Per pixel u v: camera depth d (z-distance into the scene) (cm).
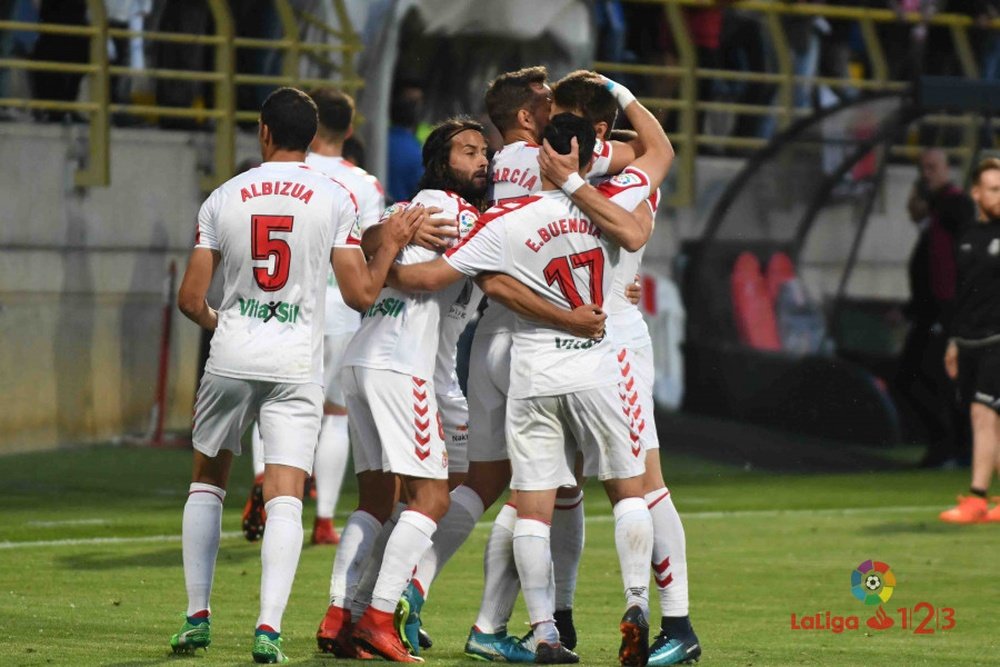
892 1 5559
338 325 2772
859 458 4616
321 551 2767
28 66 4197
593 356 1800
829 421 4834
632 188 1819
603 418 1795
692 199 5166
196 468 1872
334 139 2692
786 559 2784
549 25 4988
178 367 4453
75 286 4306
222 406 1825
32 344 4216
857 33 5566
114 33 4319
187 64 4625
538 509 1814
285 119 1848
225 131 4516
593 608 2284
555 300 1794
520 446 1816
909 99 4950
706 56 5319
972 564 2730
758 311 5038
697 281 5022
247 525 2828
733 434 4822
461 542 1931
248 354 1802
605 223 1784
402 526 1822
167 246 4494
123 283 4403
